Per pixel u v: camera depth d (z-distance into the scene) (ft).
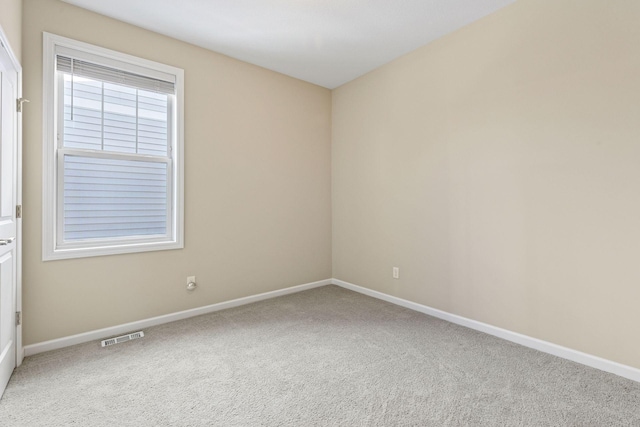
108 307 8.30
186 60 9.53
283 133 11.87
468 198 8.80
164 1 7.63
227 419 5.11
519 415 5.19
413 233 10.32
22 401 5.52
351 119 12.53
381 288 11.49
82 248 7.97
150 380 6.21
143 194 9.06
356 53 10.34
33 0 7.21
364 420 5.08
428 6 7.91
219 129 10.23
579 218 6.80
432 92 9.66
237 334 8.43
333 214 13.50
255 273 11.23
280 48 9.96
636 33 6.03
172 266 9.37
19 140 6.69
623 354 6.29
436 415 5.19
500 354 7.27
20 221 6.74
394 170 10.91
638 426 4.92
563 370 6.55
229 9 7.98
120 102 8.62
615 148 6.30
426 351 7.45
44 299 7.41
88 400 5.57
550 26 7.15
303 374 6.46
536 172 7.44
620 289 6.30
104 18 8.17
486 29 8.31
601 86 6.45
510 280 7.96
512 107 7.83
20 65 6.75
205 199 9.98
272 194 11.60
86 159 8.16
